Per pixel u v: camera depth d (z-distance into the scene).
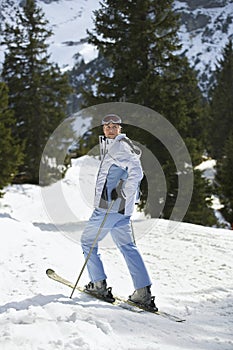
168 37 19.73
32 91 30.28
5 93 21.62
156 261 6.82
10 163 20.33
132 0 19.42
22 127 29.73
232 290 5.20
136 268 4.26
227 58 48.38
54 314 3.68
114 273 5.77
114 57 19.67
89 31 20.09
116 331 3.51
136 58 19.36
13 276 5.19
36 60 30.98
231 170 23.42
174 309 4.42
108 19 19.73
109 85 19.33
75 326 3.37
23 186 24.61
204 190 18.88
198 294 5.02
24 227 8.55
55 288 4.70
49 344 3.04
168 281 5.59
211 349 3.32
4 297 4.36
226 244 8.34
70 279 5.17
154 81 18.86
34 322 3.43
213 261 6.80
